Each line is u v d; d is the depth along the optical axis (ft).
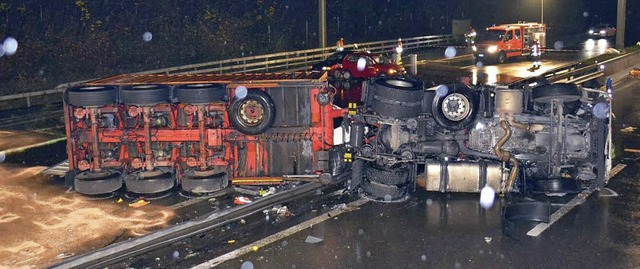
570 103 37.09
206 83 37.27
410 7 199.62
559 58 135.23
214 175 36.68
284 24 156.46
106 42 115.75
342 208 34.22
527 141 36.58
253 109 36.68
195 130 36.73
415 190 37.42
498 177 35.73
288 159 37.73
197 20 135.85
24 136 57.52
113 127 37.40
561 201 35.27
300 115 37.42
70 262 26.78
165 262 27.20
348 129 38.17
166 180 36.45
